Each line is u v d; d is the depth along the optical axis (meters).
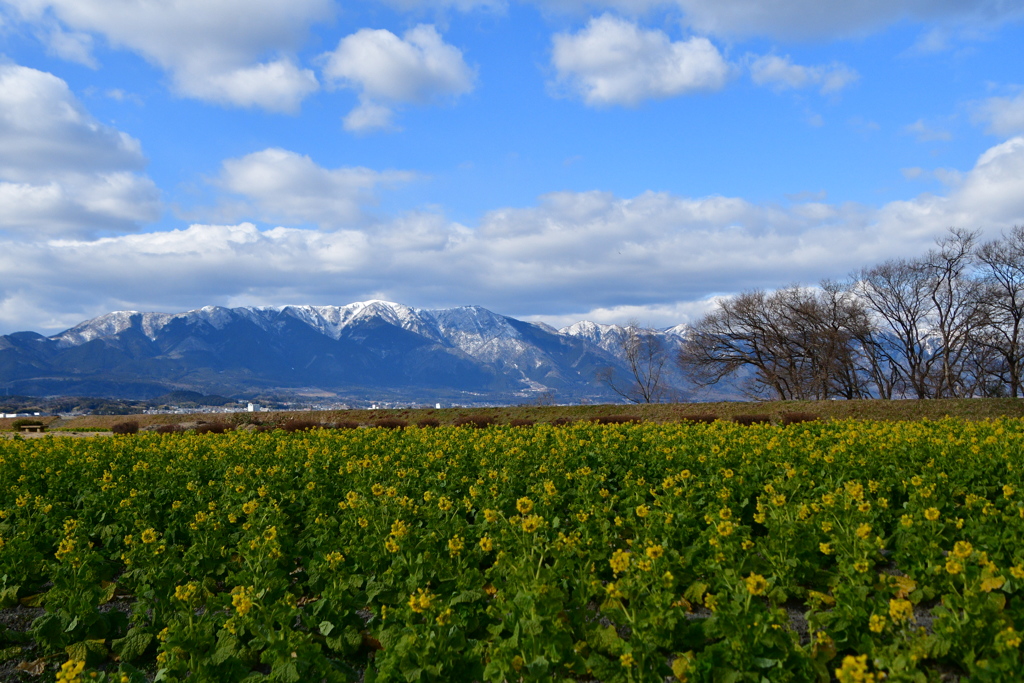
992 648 5.50
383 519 9.56
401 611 6.41
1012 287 54.81
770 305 63.31
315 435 21.89
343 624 7.27
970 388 60.41
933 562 7.58
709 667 5.51
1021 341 55.47
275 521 9.93
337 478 13.77
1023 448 14.01
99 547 10.70
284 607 6.51
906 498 11.84
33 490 13.59
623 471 14.27
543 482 12.05
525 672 5.73
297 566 9.77
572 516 9.65
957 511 10.20
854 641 6.12
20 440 20.56
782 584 7.65
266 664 6.79
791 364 63.88
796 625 7.35
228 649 6.32
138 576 8.34
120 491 12.27
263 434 22.98
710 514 8.80
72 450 18.05
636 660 5.65
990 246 54.81
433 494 11.60
